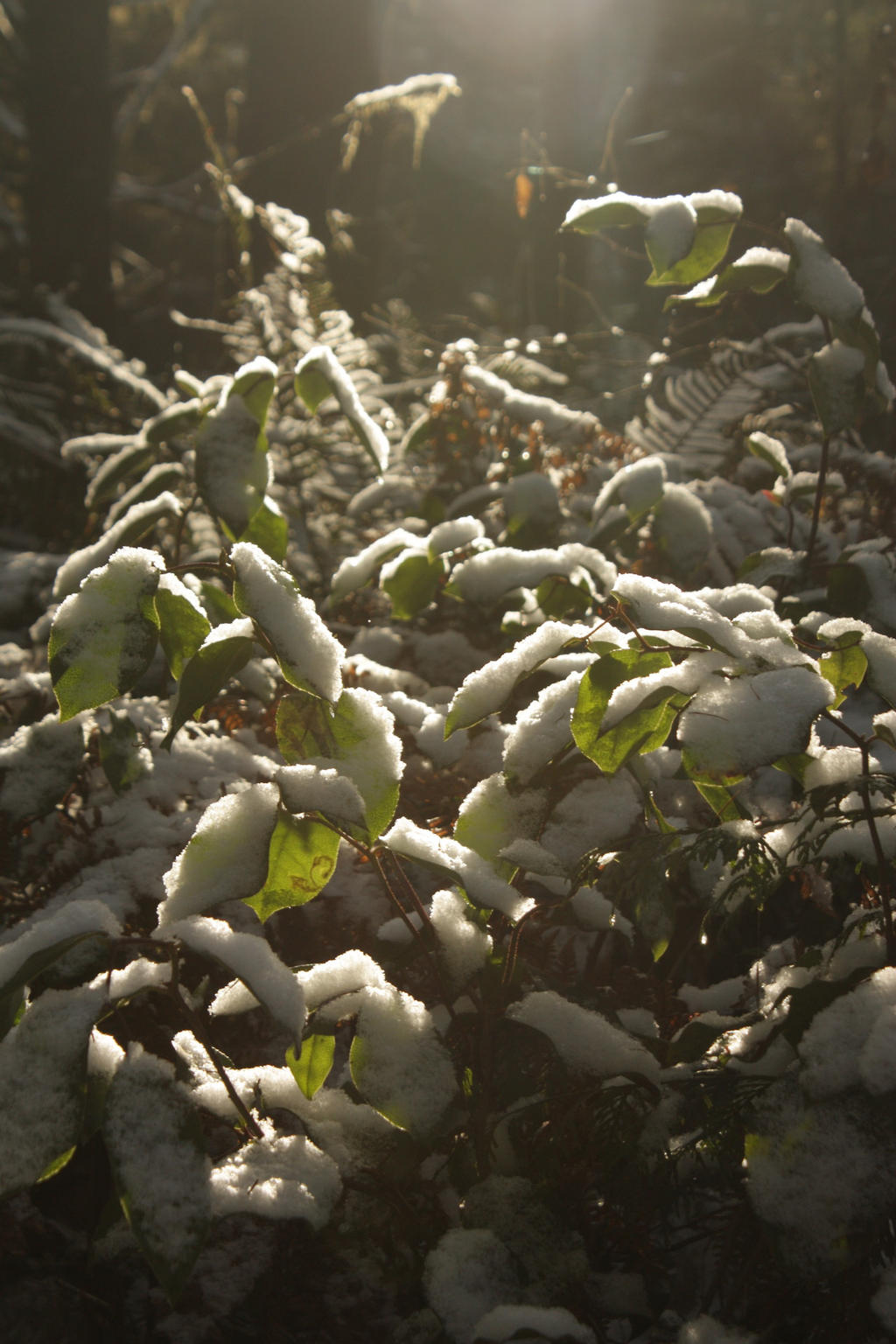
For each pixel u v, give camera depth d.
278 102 4.01
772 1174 1.05
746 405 2.27
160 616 1.15
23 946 1.07
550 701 1.17
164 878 1.08
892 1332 1.04
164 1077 1.07
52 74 4.93
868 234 3.94
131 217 8.14
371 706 1.13
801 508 1.93
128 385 2.64
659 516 1.58
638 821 1.18
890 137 5.11
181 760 1.36
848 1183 1.04
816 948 1.19
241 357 2.52
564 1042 1.12
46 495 2.57
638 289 4.05
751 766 1.07
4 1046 1.06
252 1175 1.07
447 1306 1.07
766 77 7.63
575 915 1.17
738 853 1.16
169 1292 1.02
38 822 1.35
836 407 1.42
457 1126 1.12
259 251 3.36
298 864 1.12
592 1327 1.09
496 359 2.31
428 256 6.53
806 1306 1.12
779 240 1.41
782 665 1.11
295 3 3.93
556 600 1.45
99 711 1.39
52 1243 1.19
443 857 1.12
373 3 4.01
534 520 1.60
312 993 1.11
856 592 1.39
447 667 1.60
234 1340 1.12
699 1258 1.20
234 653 1.11
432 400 1.87
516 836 1.18
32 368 3.07
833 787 1.11
